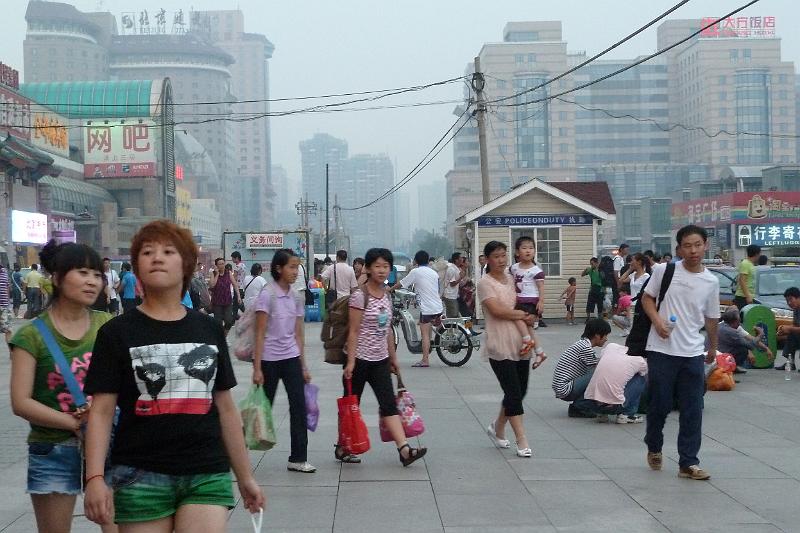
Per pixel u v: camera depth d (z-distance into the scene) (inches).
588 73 6722.4
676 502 254.4
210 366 138.6
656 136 6702.8
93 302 165.9
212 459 138.0
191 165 5526.6
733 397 444.8
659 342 281.4
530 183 949.2
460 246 1088.2
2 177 1670.8
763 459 309.0
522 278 368.2
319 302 1035.9
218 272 781.3
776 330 563.2
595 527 231.1
